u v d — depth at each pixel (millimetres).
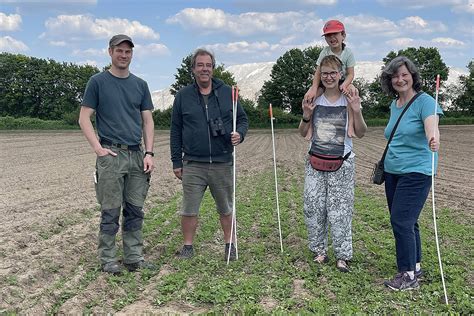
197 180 3703
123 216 3541
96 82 3336
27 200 6488
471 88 38406
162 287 3074
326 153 3498
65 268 3557
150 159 3484
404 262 3107
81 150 15992
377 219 5168
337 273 3340
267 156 14773
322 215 3623
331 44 3635
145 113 3533
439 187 7711
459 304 2768
